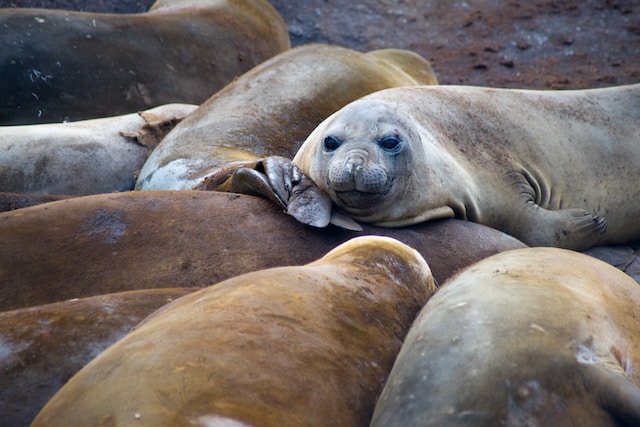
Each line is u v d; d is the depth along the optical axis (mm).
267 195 21969
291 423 11492
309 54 32562
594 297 14203
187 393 11203
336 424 12219
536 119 28156
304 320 13586
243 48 39656
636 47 47812
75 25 35750
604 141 28766
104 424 10648
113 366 11977
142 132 31547
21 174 28594
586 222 26203
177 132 29938
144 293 17562
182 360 11812
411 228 22781
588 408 12016
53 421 11258
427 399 11977
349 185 21484
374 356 13766
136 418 10633
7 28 34469
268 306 13609
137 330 13531
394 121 22750
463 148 25953
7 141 28922
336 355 13227
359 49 49656
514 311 13109
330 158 22484
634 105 29812
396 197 22281
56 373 15375
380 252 16656
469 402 11742
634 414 11805
